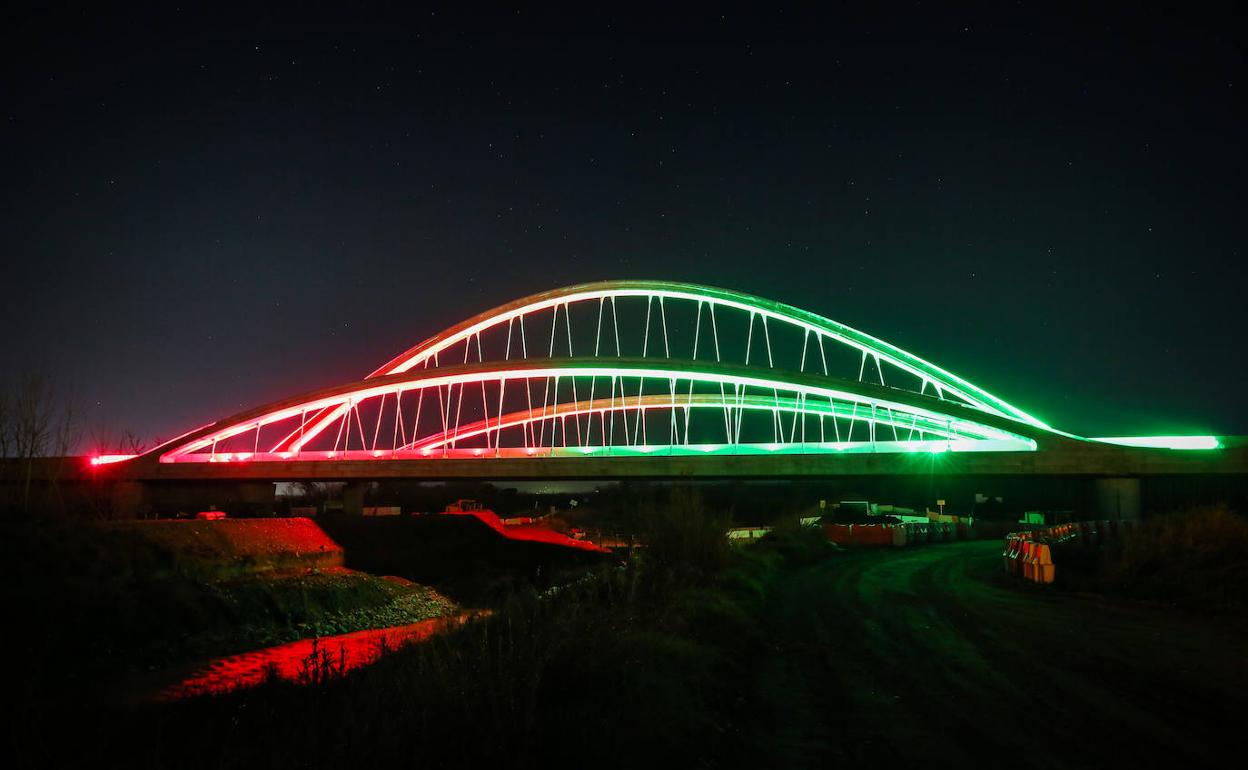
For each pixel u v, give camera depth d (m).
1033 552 23.30
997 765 7.55
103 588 32.19
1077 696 10.03
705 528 24.62
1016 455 86.62
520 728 7.30
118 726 8.89
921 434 112.25
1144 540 23.41
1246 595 17.64
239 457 109.62
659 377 108.00
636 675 9.44
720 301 119.75
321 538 58.28
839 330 117.94
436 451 109.06
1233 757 7.64
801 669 12.10
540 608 12.09
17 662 23.45
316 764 6.56
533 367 112.50
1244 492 82.94
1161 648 13.06
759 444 96.38
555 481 101.81
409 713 7.23
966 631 15.12
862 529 46.53
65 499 52.12
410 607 45.47
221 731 8.19
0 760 7.70
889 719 9.23
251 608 37.12
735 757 7.93
